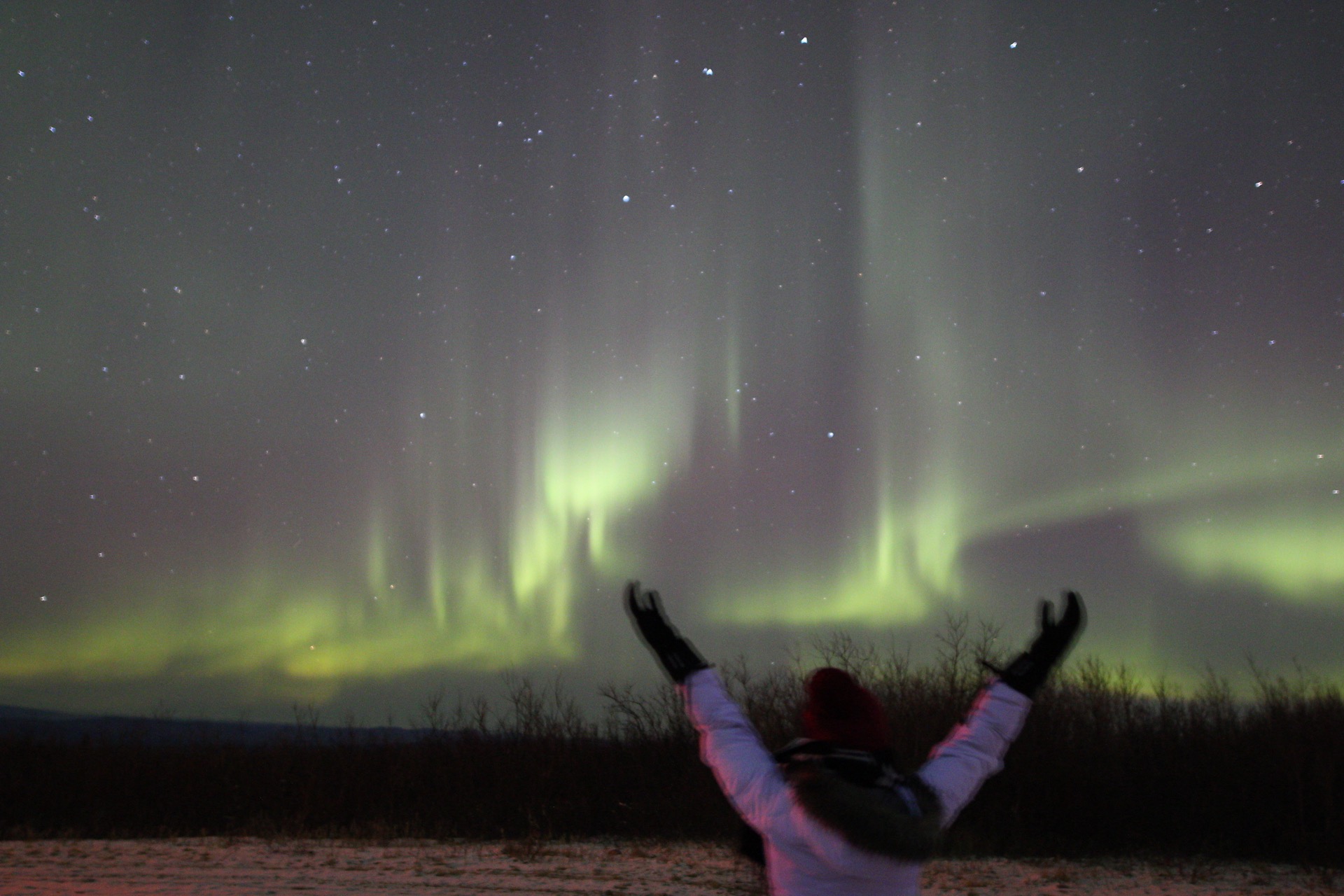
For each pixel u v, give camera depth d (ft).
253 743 67.97
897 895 7.66
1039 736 48.19
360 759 63.16
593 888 34.19
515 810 54.90
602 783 54.85
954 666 50.96
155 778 62.64
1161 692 51.01
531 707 60.54
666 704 57.26
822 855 7.59
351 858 43.70
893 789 7.89
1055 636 8.61
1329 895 35.19
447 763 59.77
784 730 48.49
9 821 59.47
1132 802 45.73
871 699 8.36
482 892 33.32
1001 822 46.78
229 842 51.31
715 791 51.80
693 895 33.04
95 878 36.29
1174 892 35.55
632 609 8.73
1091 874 39.91
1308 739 46.26
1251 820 45.03
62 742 68.64
